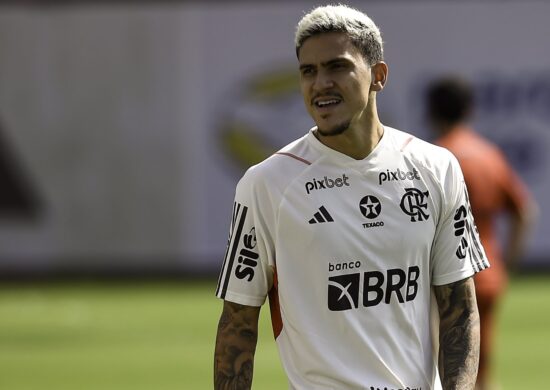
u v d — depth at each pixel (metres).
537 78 69.06
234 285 16.05
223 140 70.06
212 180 70.19
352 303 15.46
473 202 27.62
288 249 15.64
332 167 15.66
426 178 15.84
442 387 15.99
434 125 28.52
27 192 70.25
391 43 69.19
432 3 69.25
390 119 69.25
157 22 69.94
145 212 70.31
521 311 55.03
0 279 70.44
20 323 53.97
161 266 70.62
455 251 16.05
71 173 70.25
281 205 15.62
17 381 38.78
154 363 42.34
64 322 53.91
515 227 28.94
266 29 70.12
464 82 28.55
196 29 70.00
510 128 69.06
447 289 16.08
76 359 43.47
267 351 44.78
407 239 15.60
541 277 68.06
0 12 69.81
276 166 15.77
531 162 68.88
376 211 15.58
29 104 70.00
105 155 70.12
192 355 44.12
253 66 70.12
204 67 70.00
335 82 15.24
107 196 70.25
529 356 42.75
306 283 15.59
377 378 15.43
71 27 70.00
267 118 70.12
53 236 70.50
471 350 15.92
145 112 70.00
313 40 15.31
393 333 15.53
